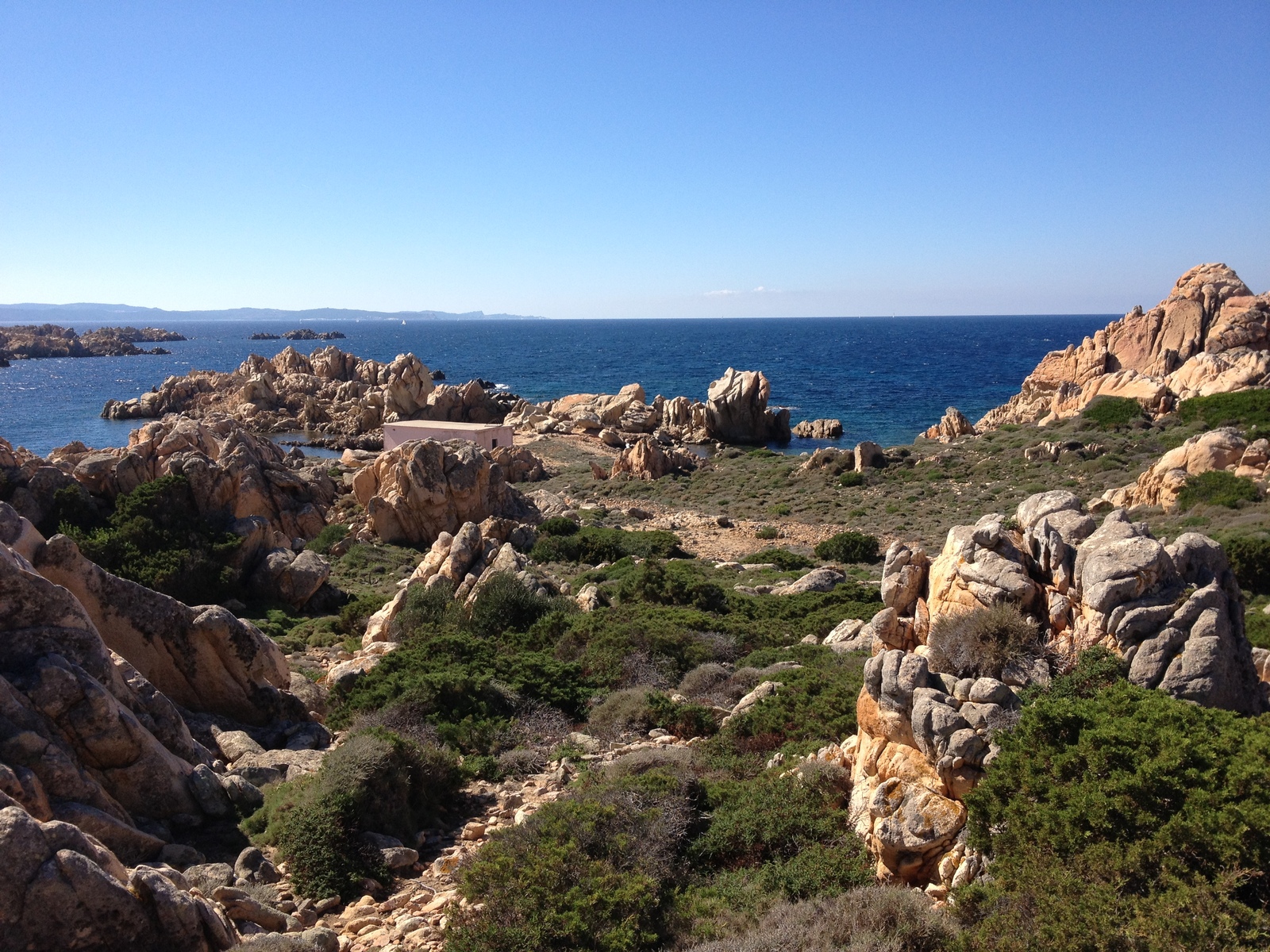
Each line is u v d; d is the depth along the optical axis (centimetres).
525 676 1934
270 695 1733
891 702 1079
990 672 1147
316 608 3145
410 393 10944
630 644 2184
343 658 2459
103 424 11481
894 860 1001
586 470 7606
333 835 1152
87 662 1247
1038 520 1350
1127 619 1116
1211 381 6812
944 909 909
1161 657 1083
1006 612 1189
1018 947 755
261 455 4422
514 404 11394
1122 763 898
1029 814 889
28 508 3031
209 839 1209
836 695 1599
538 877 996
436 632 2383
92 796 1102
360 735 1437
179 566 2869
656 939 948
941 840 977
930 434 8325
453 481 4519
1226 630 1097
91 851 870
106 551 2850
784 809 1166
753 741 1530
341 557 3906
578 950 910
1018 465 6019
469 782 1491
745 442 9506
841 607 2753
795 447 9262
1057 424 7012
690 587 2869
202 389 12862
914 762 1044
